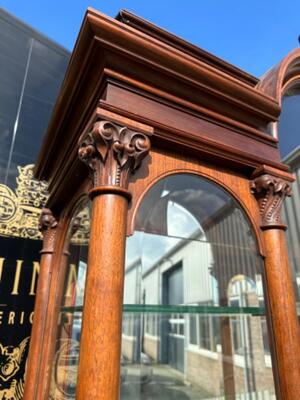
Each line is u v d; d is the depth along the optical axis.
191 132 0.43
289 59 0.58
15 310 0.81
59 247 0.59
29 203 0.90
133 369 0.52
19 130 0.94
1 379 0.75
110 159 0.36
